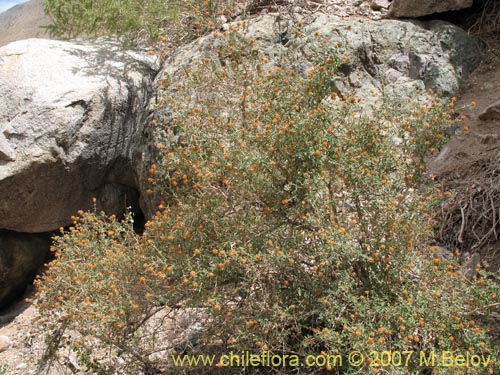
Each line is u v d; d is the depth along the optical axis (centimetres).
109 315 294
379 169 309
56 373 387
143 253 320
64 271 337
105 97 490
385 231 301
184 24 566
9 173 455
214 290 293
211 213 306
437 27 522
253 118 337
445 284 291
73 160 473
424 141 320
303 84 331
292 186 312
